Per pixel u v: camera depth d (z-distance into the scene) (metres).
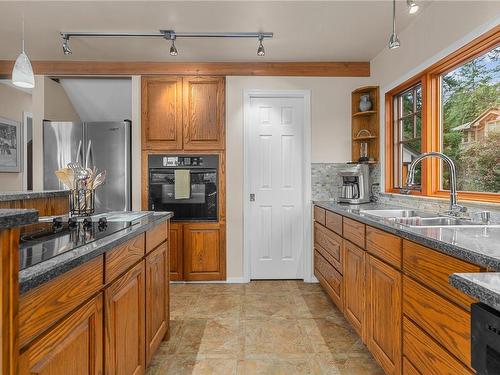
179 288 3.27
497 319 0.67
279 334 2.30
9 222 0.66
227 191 3.44
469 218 1.80
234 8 2.35
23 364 0.75
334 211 2.58
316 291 3.18
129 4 2.29
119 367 1.33
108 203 3.31
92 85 3.67
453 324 1.12
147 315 1.71
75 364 0.99
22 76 1.99
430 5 2.31
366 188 3.15
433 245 1.22
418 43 2.49
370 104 3.30
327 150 3.47
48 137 3.32
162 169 3.42
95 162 3.31
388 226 1.61
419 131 2.74
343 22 2.56
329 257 2.78
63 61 3.36
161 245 2.03
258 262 3.53
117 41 2.88
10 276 0.68
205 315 2.62
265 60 3.38
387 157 3.16
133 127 3.41
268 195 3.52
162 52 3.15
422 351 1.33
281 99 3.51
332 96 3.46
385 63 3.08
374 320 1.83
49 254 0.99
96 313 1.13
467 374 1.04
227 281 3.44
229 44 2.96
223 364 1.93
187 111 3.41
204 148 3.42
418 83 2.74
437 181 2.49
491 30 1.79
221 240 3.43
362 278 2.01
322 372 1.85
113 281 1.28
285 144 3.52
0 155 3.97
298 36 2.81
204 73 3.41
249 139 3.50
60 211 1.75
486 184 2.03
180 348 2.11
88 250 1.06
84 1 2.25
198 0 2.25
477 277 0.78
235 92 3.43
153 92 3.41
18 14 2.42
